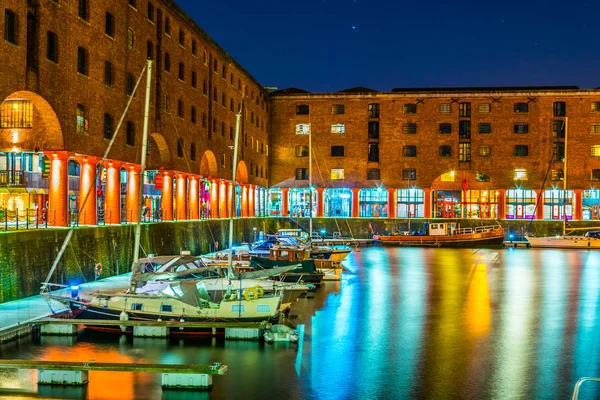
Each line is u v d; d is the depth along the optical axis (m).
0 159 43.34
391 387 19.52
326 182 82.69
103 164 38.91
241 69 69.94
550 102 80.06
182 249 47.97
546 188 80.06
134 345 23.45
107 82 39.22
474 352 23.39
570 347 24.11
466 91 82.56
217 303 25.25
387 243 74.56
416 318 29.27
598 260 57.38
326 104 83.06
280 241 58.34
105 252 35.94
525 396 18.77
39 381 19.33
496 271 48.19
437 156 81.38
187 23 52.47
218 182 61.50
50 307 25.55
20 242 28.47
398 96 81.69
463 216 81.44
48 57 32.88
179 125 50.84
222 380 20.02
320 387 19.50
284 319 27.16
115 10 39.81
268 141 83.44
